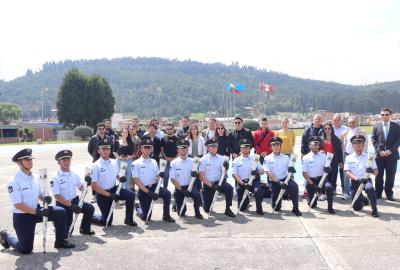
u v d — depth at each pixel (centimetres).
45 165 1786
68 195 647
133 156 937
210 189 808
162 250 580
